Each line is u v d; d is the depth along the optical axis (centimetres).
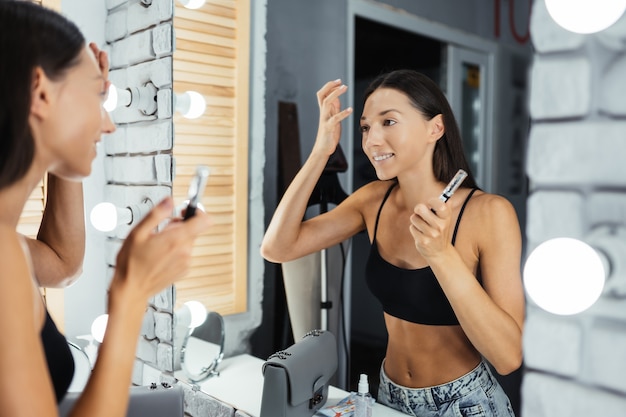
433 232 90
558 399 79
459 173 87
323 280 119
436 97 96
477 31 90
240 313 135
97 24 175
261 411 128
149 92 155
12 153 59
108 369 59
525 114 82
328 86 118
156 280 62
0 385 52
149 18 156
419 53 100
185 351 148
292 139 126
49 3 165
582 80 74
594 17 71
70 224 103
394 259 105
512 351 85
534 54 80
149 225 62
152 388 120
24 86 59
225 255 140
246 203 135
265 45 131
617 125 72
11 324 54
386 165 106
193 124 146
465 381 94
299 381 121
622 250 73
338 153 117
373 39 109
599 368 75
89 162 70
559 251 73
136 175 164
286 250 127
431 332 99
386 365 107
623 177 72
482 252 88
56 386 80
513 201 84
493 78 87
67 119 64
